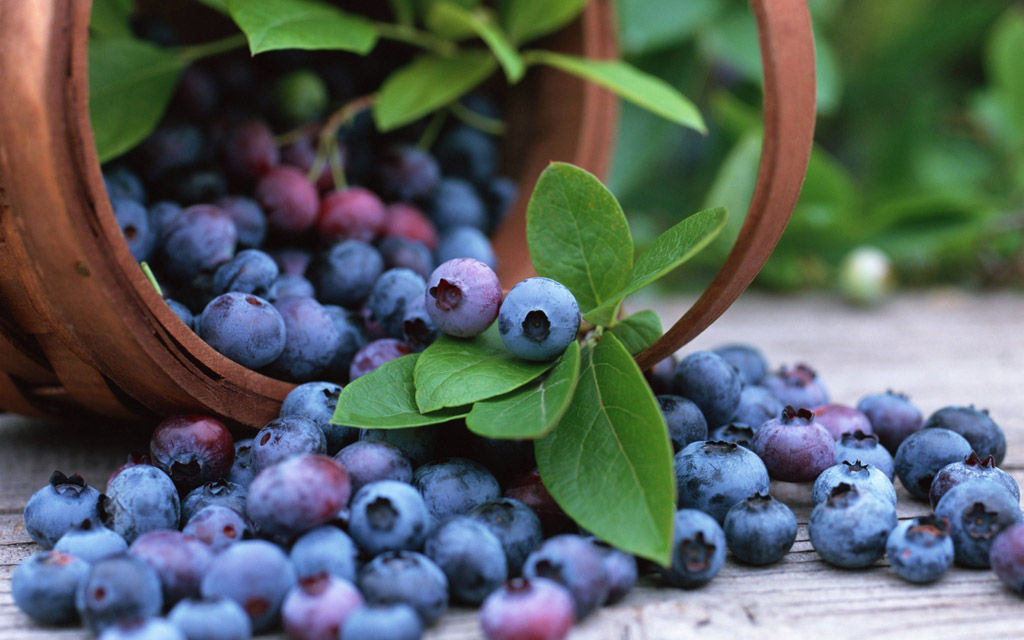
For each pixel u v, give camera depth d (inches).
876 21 37.9
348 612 14.9
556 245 16.8
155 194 19.4
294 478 15.3
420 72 21.0
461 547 15.4
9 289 16.5
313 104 20.5
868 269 28.6
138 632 14.5
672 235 16.4
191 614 14.8
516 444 16.6
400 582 15.0
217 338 17.0
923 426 18.0
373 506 15.5
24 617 15.6
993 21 37.3
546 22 21.1
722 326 26.4
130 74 19.3
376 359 17.4
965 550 16.0
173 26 21.5
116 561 15.0
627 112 29.0
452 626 15.3
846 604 15.6
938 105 38.8
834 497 16.2
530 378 16.3
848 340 24.7
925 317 27.6
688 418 17.1
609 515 15.3
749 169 27.6
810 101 16.1
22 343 16.8
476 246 20.2
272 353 17.2
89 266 15.9
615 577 15.4
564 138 21.4
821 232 30.0
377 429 16.6
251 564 15.1
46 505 16.2
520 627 14.6
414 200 21.0
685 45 29.7
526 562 15.3
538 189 16.8
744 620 15.4
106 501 16.1
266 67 20.9
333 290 18.7
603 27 21.5
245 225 19.0
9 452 18.8
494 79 22.3
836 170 29.1
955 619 15.4
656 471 15.3
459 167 21.6
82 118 15.8
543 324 16.2
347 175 21.1
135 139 19.0
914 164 35.6
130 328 16.2
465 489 16.2
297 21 18.6
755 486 16.4
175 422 16.6
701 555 15.6
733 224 28.0
